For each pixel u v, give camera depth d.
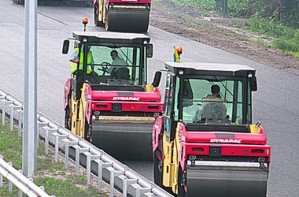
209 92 37.94
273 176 44.97
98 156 39.47
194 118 37.81
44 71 72.31
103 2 95.38
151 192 34.56
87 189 38.81
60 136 43.44
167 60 79.56
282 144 52.62
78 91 47.16
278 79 75.12
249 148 35.53
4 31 91.56
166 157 38.69
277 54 90.38
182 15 122.50
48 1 115.44
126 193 35.84
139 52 46.94
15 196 37.50
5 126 51.41
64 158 44.50
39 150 45.84
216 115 37.81
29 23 40.66
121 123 44.81
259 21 122.19
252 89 38.00
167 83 39.28
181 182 36.56
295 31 117.38
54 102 61.44
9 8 110.50
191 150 35.28
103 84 46.56
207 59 80.88
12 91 64.62
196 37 95.19
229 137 35.62
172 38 92.69
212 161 35.44
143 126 45.03
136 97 44.94
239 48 90.69
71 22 99.94
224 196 35.62
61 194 37.53
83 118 46.25
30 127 40.62
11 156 44.12
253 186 35.56
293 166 47.28
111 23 92.62
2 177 39.44
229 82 37.88
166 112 39.34
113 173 36.69
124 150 45.28
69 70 73.31
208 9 137.38
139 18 93.25
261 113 61.94
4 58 77.56
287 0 130.62
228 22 122.25
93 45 46.78
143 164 45.59
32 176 40.62
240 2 136.25
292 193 41.62
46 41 85.94
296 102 66.19
